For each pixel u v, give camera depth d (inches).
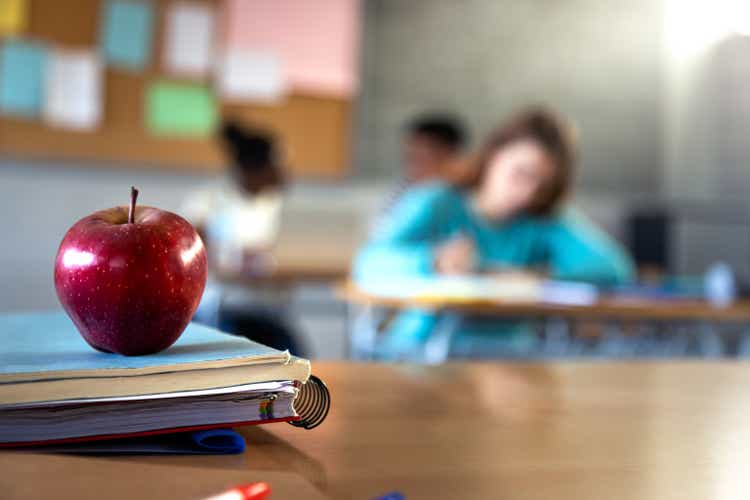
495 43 182.7
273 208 144.3
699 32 196.1
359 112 175.2
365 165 175.8
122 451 17.8
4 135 153.9
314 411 20.9
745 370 37.2
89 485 15.5
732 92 198.2
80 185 160.2
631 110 192.4
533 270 109.1
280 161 159.9
